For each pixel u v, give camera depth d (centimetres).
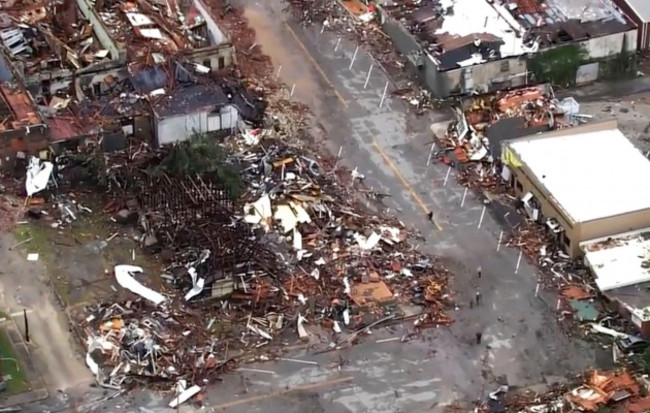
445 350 9612
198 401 9100
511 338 9731
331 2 13825
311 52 13125
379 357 9531
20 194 11000
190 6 13250
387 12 13238
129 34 12738
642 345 9612
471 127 11881
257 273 10144
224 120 11769
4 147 11044
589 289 10150
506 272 10362
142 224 10662
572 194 10681
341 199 11094
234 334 9681
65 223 10725
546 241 10650
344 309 9888
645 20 12938
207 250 10225
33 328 9675
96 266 10288
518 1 13275
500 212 11000
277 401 9125
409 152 11719
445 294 10131
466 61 12312
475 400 9181
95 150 11306
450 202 11125
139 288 10044
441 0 13350
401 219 10912
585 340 9706
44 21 12988
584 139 11400
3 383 9156
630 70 12825
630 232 10488
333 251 10488
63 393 9138
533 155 11175
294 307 9912
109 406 9050
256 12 13750
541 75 12512
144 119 11594
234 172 11038
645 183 10831
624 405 9081
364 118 12181
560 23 12825
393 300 10031
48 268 10256
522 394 9219
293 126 12012
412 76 12738
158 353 9450
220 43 12519
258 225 10656
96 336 9569
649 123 12138
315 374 9369
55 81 11994
